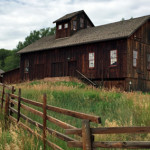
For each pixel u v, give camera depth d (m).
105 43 20.94
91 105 11.46
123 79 19.61
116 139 6.24
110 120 8.49
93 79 21.88
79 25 27.97
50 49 26.23
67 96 12.85
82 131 3.42
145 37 22.08
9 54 114.12
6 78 33.78
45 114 5.47
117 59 19.88
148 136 6.55
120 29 21.16
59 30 28.14
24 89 14.95
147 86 21.86
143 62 21.48
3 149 5.23
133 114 8.41
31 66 28.67
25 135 6.20
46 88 14.55
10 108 8.89
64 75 24.45
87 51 22.42
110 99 11.95
